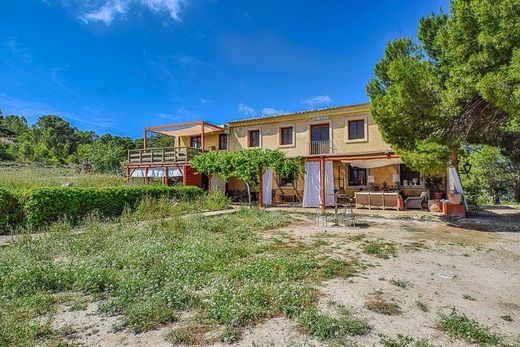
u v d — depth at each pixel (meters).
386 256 6.70
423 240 8.56
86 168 33.22
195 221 10.69
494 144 14.33
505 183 22.55
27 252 6.37
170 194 15.45
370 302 4.14
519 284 4.99
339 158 16.58
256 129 22.08
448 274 5.44
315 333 3.22
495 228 10.59
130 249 6.66
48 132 65.31
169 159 21.64
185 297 4.13
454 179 14.42
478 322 3.59
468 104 9.95
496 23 7.86
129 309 3.77
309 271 5.47
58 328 3.40
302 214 14.85
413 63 10.63
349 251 7.20
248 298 4.03
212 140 24.47
